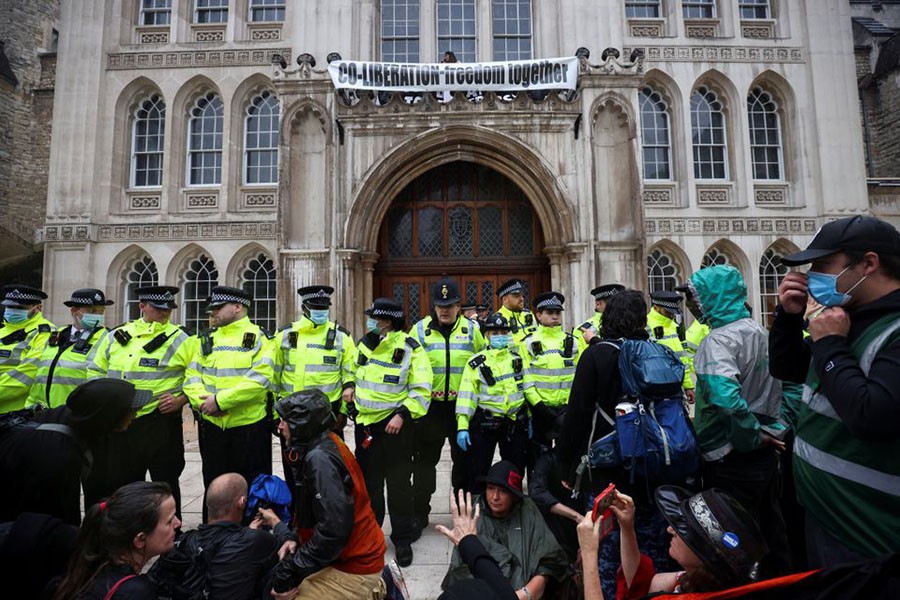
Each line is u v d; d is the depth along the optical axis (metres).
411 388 5.09
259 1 15.54
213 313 5.19
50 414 3.13
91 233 14.19
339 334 5.62
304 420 2.92
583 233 11.67
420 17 14.34
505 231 13.35
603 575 2.94
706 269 3.51
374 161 11.80
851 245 1.92
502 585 2.50
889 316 1.87
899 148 19.56
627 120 11.80
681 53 14.91
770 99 15.38
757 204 14.77
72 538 2.63
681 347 6.80
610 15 13.84
